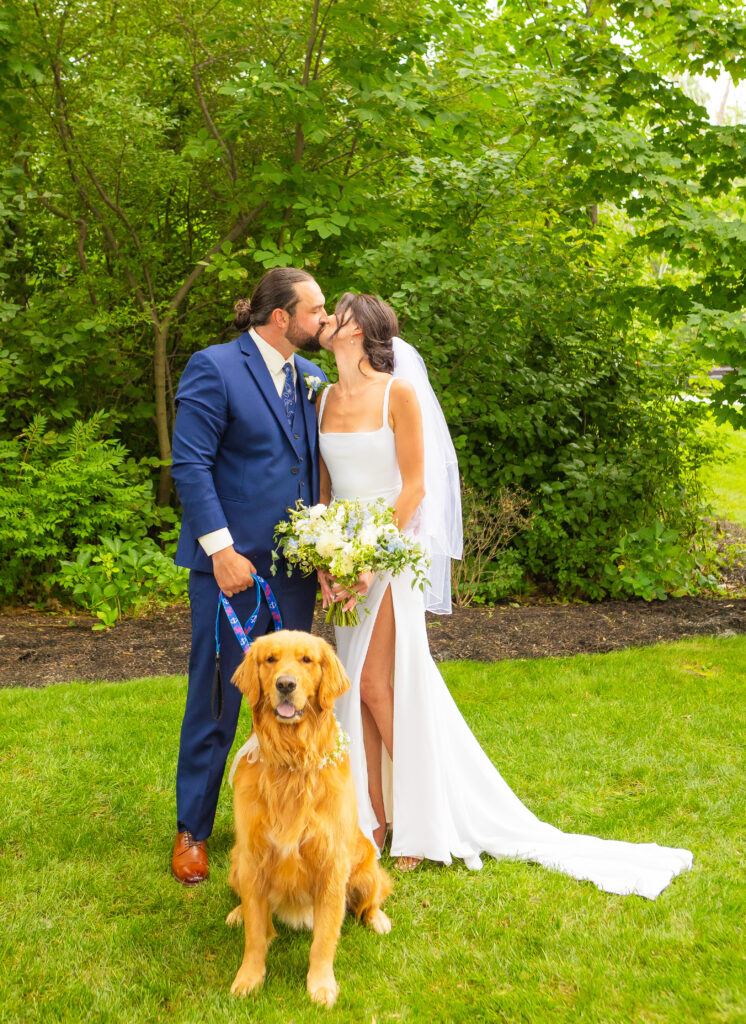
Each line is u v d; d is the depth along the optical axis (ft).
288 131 24.29
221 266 22.71
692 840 11.03
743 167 22.71
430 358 22.71
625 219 27.04
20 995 8.06
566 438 26.66
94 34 24.04
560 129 21.08
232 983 8.29
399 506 10.69
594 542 24.93
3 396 25.18
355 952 8.79
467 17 24.99
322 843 8.26
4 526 21.97
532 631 20.94
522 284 22.56
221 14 23.88
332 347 10.84
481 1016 7.70
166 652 18.97
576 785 12.68
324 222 21.39
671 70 24.35
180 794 10.53
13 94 22.39
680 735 14.38
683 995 7.75
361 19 21.85
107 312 25.13
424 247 22.65
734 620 21.84
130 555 21.93
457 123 22.21
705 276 23.26
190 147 22.30
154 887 10.04
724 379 21.26
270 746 8.25
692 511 27.14
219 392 10.12
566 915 9.32
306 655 8.33
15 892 9.78
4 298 25.67
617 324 24.85
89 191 25.38
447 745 11.00
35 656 18.48
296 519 10.14
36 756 13.39
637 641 20.21
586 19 23.26
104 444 23.88
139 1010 7.84
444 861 10.51
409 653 10.73
